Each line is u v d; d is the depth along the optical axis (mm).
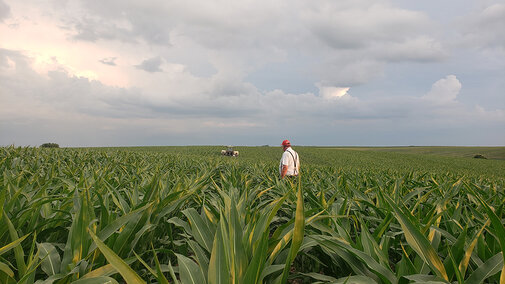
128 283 1262
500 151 102625
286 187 5031
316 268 2801
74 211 2660
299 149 88312
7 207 2275
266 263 1820
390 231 2865
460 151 111375
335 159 61312
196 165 9695
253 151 77688
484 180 7496
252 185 6277
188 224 2617
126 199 3824
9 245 1585
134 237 2230
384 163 55688
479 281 1646
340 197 4168
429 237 2260
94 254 1987
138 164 7832
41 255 1943
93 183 3602
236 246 1651
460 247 1946
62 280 1724
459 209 2840
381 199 3580
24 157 8047
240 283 1497
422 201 3734
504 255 1514
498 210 2840
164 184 4000
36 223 2537
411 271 1859
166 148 77875
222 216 1739
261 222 2139
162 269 2209
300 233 1644
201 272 1647
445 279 1641
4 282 1634
